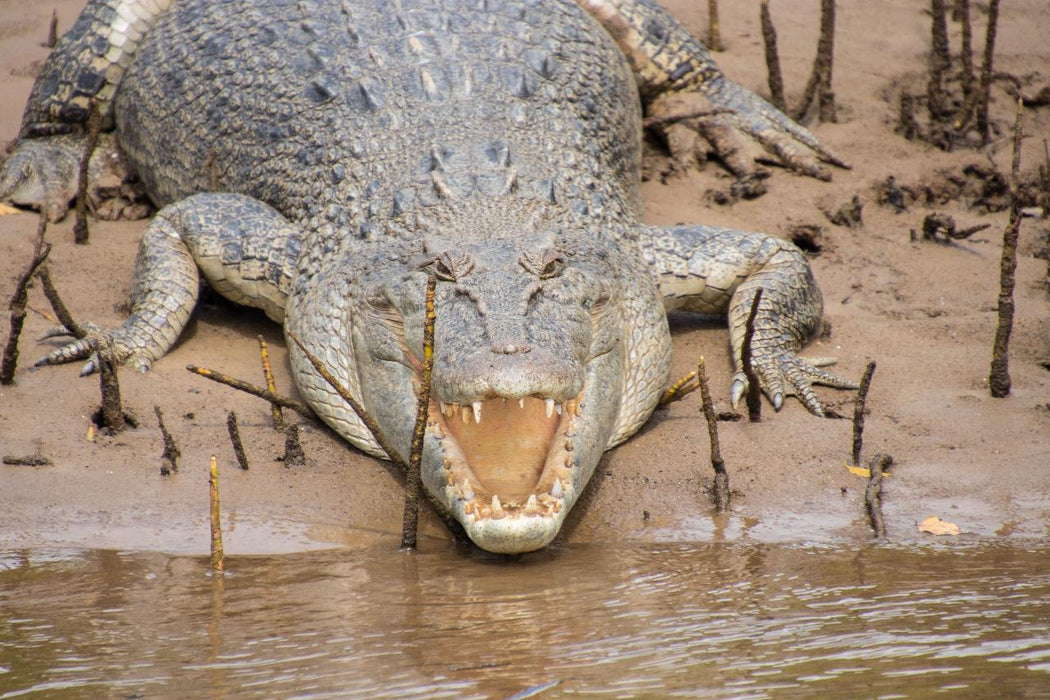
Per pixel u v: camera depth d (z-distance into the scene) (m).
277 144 22.08
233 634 12.55
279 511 16.02
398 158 20.50
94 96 26.38
